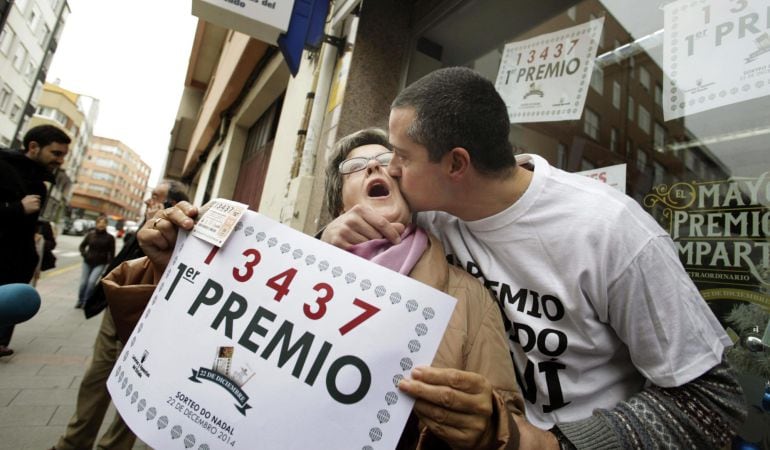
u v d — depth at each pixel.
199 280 0.79
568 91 1.63
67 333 4.81
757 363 1.00
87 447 1.92
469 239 1.02
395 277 0.72
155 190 2.74
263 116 6.46
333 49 2.97
